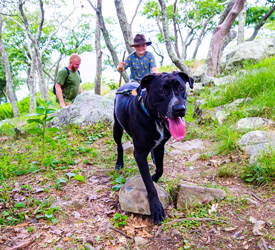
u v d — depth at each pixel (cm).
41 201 263
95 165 362
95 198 269
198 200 242
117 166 338
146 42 393
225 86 596
